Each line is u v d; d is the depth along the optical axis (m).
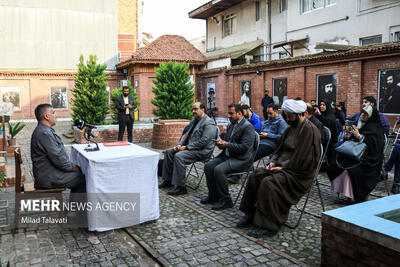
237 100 20.03
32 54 25.48
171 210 5.19
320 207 5.27
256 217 4.18
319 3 18.31
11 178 6.54
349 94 13.45
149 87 21.81
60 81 24.56
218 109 21.52
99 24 26.92
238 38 24.94
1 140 9.05
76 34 26.42
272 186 4.09
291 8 19.92
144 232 4.34
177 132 10.98
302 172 4.25
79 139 12.21
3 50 24.80
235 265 3.48
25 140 13.95
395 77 11.95
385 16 15.07
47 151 4.32
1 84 23.23
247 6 23.66
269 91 17.78
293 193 4.20
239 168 5.32
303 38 18.75
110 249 3.87
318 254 3.71
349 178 5.28
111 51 27.28
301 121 4.33
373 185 5.31
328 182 6.76
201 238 4.14
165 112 11.54
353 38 16.52
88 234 4.29
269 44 21.78
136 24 30.66
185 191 6.07
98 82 13.58
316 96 15.16
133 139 12.48
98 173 4.18
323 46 13.23
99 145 5.32
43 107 4.44
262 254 3.71
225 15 26.27
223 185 5.24
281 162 4.48
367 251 2.86
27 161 8.91
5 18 24.73
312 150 4.23
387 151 9.66
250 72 18.81
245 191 4.49
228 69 20.30
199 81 23.12
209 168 5.44
